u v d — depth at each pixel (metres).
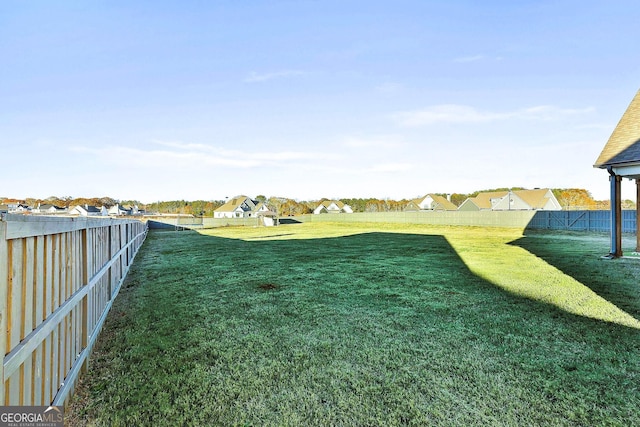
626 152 8.12
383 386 2.46
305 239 16.48
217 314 4.24
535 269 7.21
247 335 3.51
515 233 19.62
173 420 2.09
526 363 2.80
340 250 11.26
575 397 2.29
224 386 2.49
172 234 22.92
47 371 1.94
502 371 2.67
